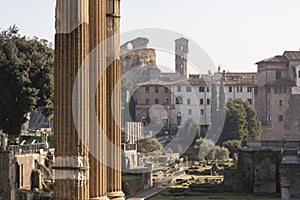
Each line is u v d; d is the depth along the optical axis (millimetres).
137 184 136000
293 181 135000
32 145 140000
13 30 143000
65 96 36344
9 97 133250
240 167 151125
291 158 138125
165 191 143250
